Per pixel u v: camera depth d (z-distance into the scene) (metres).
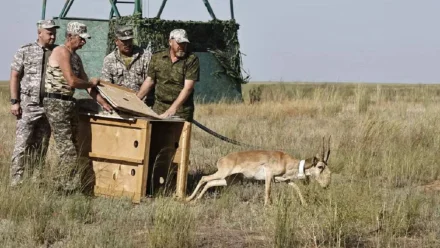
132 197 15.45
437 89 51.50
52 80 15.38
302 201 14.52
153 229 12.81
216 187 16.89
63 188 15.29
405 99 40.94
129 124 15.48
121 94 15.88
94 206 14.61
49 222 13.18
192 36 44.28
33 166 15.77
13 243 12.24
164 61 16.47
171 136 16.16
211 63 44.56
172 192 16.11
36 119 15.88
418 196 15.45
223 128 26.86
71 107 15.45
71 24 15.54
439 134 23.67
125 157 15.54
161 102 16.59
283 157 16.12
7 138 23.52
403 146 21.53
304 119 31.77
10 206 13.88
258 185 17.17
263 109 35.03
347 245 12.74
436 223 13.92
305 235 12.84
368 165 18.89
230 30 45.12
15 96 15.95
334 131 25.86
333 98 37.53
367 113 31.53
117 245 12.07
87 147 15.98
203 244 12.66
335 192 14.23
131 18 42.31
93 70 43.56
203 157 20.59
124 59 16.72
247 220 14.16
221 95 44.81
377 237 12.95
